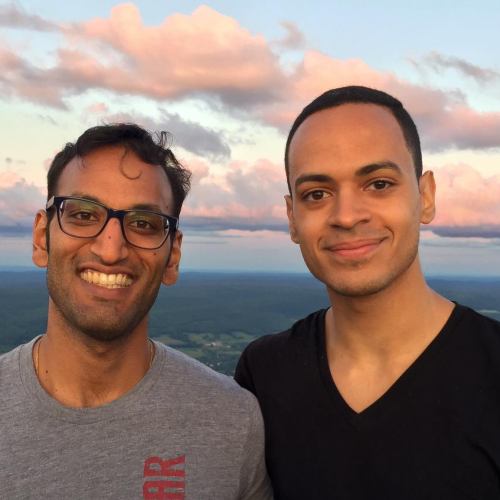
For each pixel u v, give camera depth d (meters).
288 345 0.71
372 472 0.60
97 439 0.58
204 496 0.60
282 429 0.66
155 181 0.63
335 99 0.65
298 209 0.66
